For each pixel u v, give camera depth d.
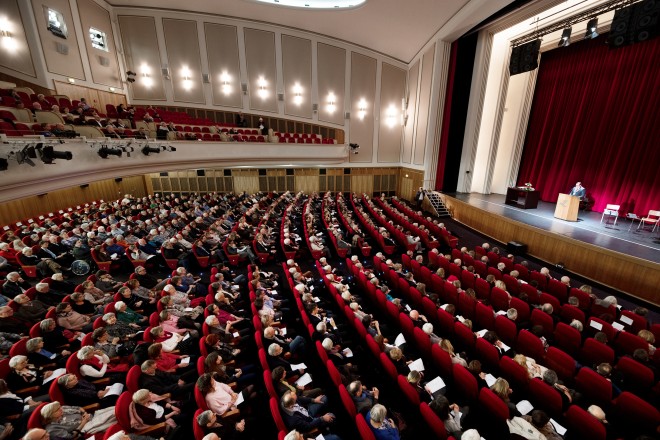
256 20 14.69
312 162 14.34
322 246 8.45
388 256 8.79
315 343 4.17
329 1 12.48
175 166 9.67
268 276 6.55
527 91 12.88
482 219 10.91
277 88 15.67
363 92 16.52
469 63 12.84
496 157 14.07
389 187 18.28
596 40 10.46
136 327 4.32
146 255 7.27
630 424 3.05
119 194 15.20
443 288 5.84
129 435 2.63
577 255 7.56
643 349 3.72
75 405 3.05
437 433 2.79
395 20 12.43
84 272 6.78
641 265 6.35
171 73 14.88
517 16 10.30
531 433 2.73
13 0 9.48
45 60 10.29
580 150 11.31
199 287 5.66
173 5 13.62
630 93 9.70
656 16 6.78
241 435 3.07
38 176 5.79
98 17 12.80
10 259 6.76
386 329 4.82
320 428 3.04
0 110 7.06
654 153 9.20
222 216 10.49
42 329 3.85
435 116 13.60
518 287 5.79
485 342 3.93
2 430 2.55
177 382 3.48
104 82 13.12
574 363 3.64
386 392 3.71
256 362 4.06
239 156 11.97
